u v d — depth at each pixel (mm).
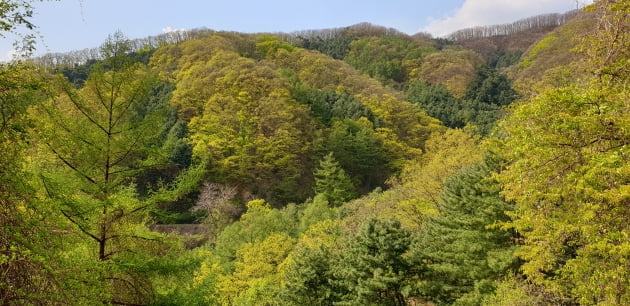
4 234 5367
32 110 7340
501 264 14875
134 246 9086
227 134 46750
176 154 38531
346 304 16406
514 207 15422
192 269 9398
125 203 8797
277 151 46625
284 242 26641
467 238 16750
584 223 8312
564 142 8234
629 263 8008
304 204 41906
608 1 8945
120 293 8523
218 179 43156
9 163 5527
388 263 16016
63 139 7828
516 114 8875
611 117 7445
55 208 6801
